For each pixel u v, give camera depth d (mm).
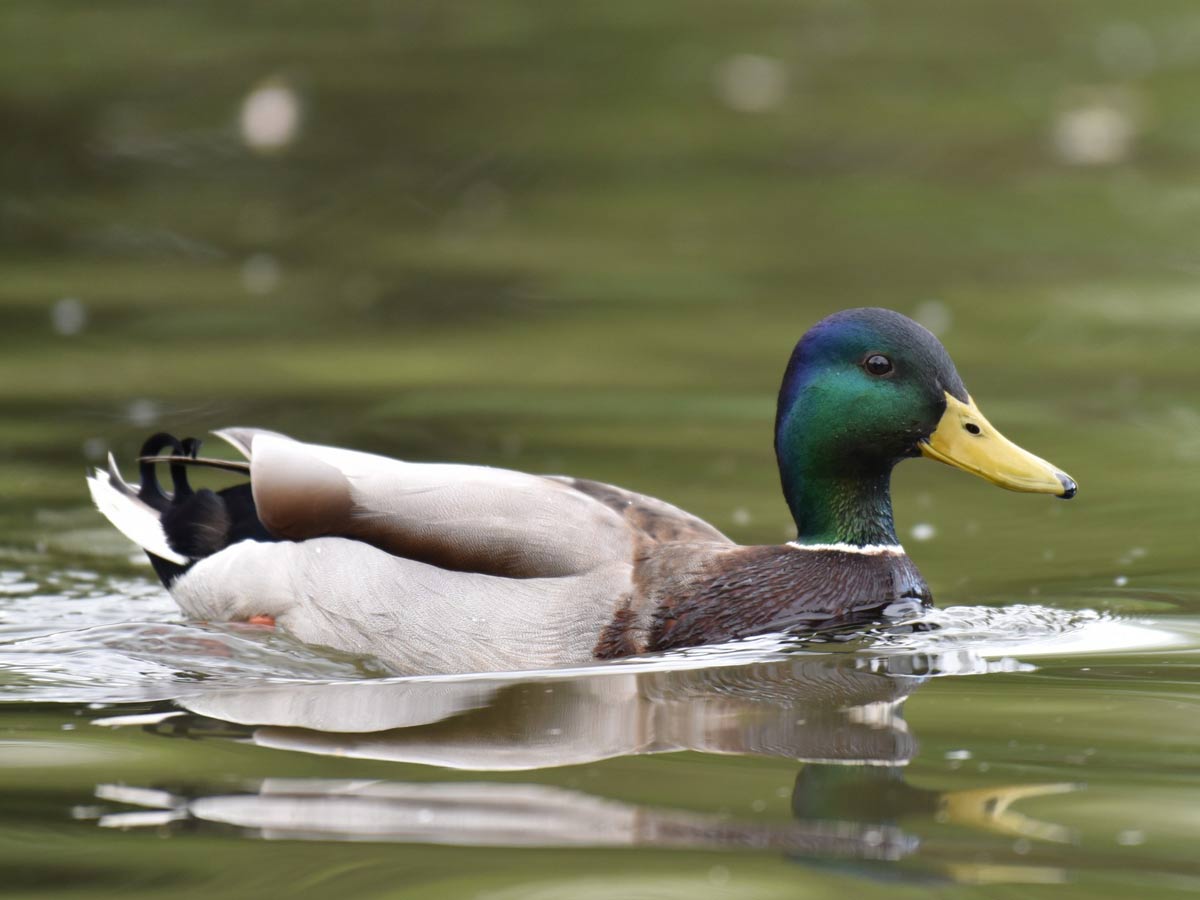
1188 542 11641
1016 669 9203
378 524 9797
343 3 33656
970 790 7383
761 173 24469
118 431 14164
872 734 8133
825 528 10180
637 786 7426
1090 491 12836
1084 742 7996
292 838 6871
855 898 6285
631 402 15055
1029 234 21578
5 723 8406
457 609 9547
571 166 24719
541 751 7910
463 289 19281
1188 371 16016
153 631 9883
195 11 32750
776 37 31734
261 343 17047
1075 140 25531
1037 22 32562
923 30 32281
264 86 27578
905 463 13984
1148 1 33969
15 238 21484
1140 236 21406
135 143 25188
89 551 11688
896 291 19109
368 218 22594
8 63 28766
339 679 9258
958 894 6328
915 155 25141
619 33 31812
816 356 10180
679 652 9484
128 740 8117
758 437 14094
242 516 10359
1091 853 6676
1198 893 6328
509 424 14359
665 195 23469
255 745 8023
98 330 17484
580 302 18734
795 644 9578
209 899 6316
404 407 14820
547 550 9633
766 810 7148
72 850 6766
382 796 7332
